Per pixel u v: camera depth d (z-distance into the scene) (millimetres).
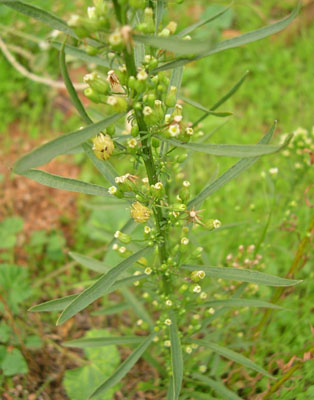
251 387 208
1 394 212
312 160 207
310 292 239
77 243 294
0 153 334
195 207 164
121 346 250
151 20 126
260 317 234
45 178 136
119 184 142
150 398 223
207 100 360
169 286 181
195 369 218
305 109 345
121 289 211
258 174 305
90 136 114
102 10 115
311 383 190
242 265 220
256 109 357
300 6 121
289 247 265
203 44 95
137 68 135
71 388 217
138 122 135
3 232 281
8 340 228
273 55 381
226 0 394
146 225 168
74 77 363
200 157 319
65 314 126
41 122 353
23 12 116
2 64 358
